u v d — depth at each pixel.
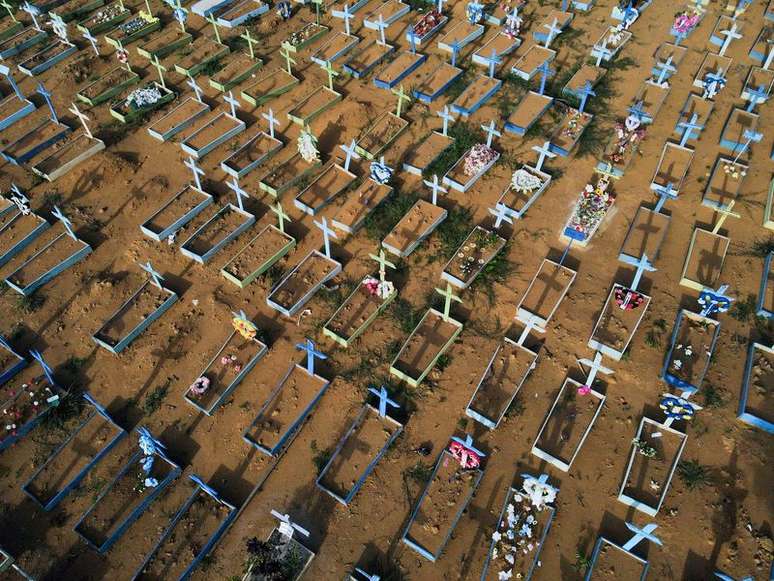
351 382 18.91
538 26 30.36
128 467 17.36
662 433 17.70
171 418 18.38
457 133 25.33
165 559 15.93
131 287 21.19
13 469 17.56
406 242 21.91
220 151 25.14
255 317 20.42
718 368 19.02
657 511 16.33
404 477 17.12
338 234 22.44
